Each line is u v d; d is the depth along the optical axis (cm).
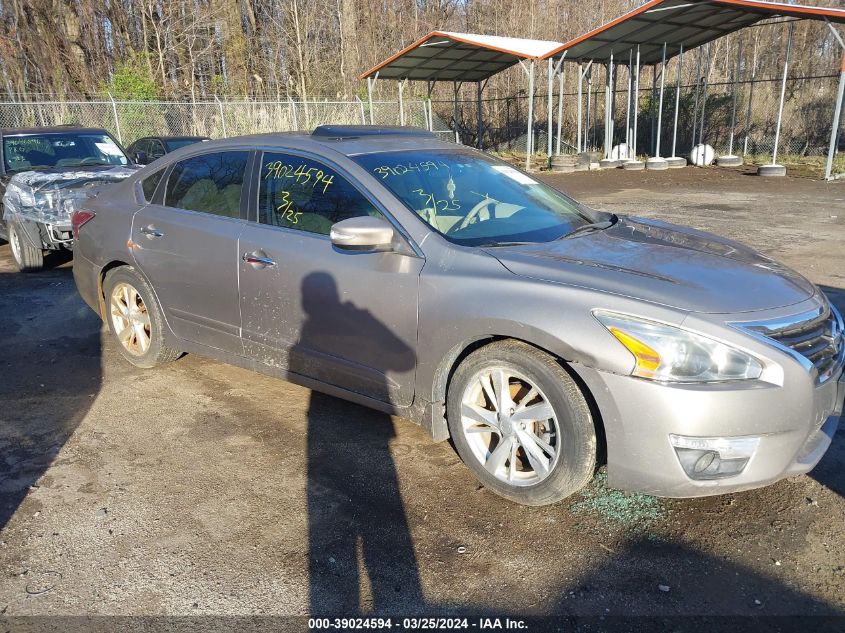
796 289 308
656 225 412
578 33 3709
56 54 2550
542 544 289
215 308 421
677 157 2486
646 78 3269
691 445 266
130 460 363
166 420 411
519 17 3650
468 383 321
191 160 454
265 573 273
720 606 252
